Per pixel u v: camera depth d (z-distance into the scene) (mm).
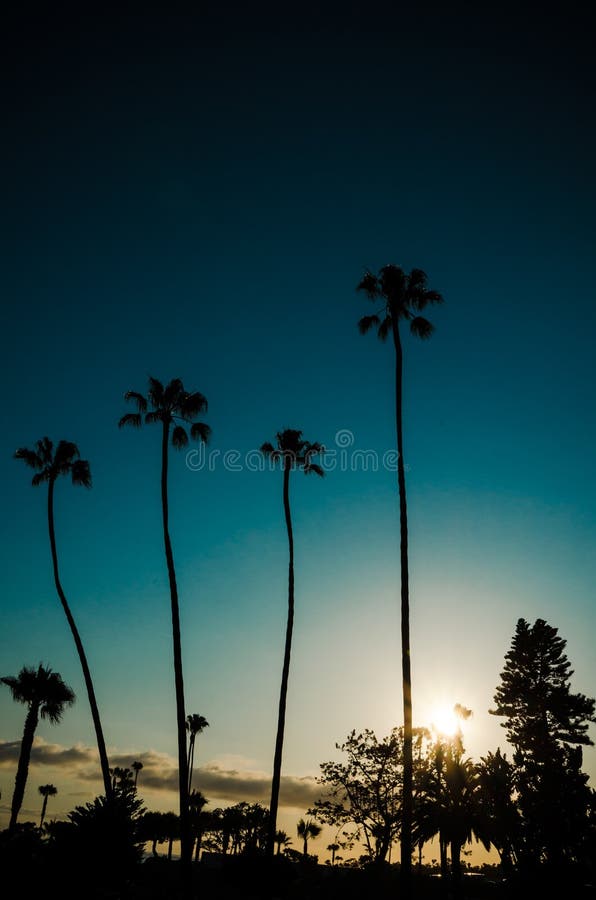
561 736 59281
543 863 38562
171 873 41438
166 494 33406
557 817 41031
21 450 38906
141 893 32375
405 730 23578
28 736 37812
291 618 34438
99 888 23859
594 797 41531
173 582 31562
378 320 30672
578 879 37188
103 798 26688
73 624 35281
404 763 23281
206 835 74625
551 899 36719
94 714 32969
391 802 46438
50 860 23484
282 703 32594
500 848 42125
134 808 26875
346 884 43969
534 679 62125
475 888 49031
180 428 35469
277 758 31719
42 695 38531
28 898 22031
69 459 39281
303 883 44781
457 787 45312
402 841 22250
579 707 58969
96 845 24250
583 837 39875
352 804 46500
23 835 23781
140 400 35375
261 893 34094
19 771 36906
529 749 58719
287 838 65375
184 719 28875
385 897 43969
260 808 71625
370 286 30734
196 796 76500
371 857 45688
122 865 24641
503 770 46312
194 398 35312
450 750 47438
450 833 44312
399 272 30688
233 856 38406
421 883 47719
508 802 43469
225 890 37594
